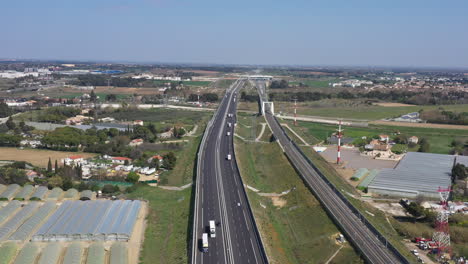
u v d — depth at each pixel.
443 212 159.88
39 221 163.00
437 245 145.88
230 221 158.50
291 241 154.00
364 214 168.50
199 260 127.50
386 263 126.88
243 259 128.38
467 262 135.75
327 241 147.50
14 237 148.50
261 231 151.12
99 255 137.88
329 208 172.00
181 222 165.75
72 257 135.50
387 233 152.75
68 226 156.25
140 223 166.62
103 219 164.12
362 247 137.62
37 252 141.88
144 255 140.88
